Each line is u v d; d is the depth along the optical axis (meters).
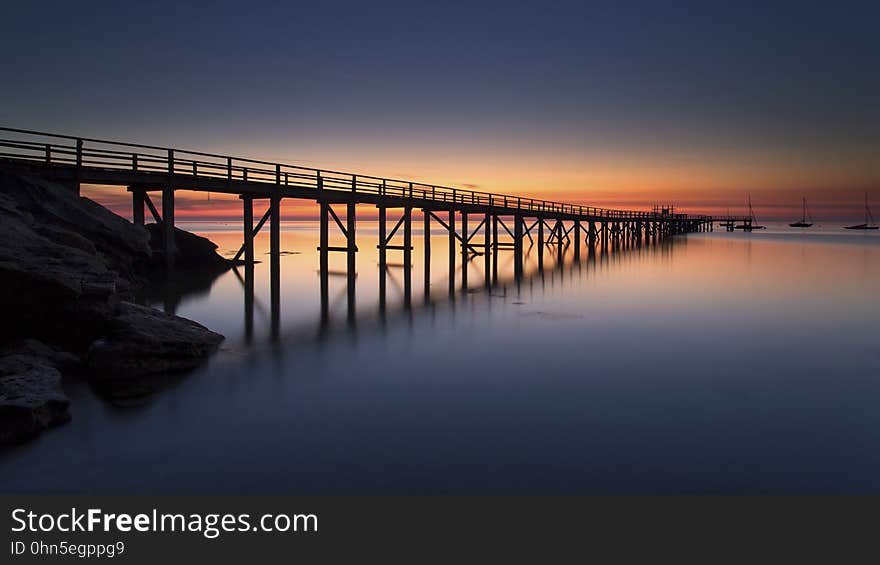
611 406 7.25
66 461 5.64
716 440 6.15
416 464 5.59
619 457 5.73
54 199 13.80
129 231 15.51
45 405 6.39
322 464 5.60
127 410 6.97
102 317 9.06
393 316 13.70
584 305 15.54
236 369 8.88
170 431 6.37
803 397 7.62
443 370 8.95
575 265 28.48
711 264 29.05
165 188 16.52
